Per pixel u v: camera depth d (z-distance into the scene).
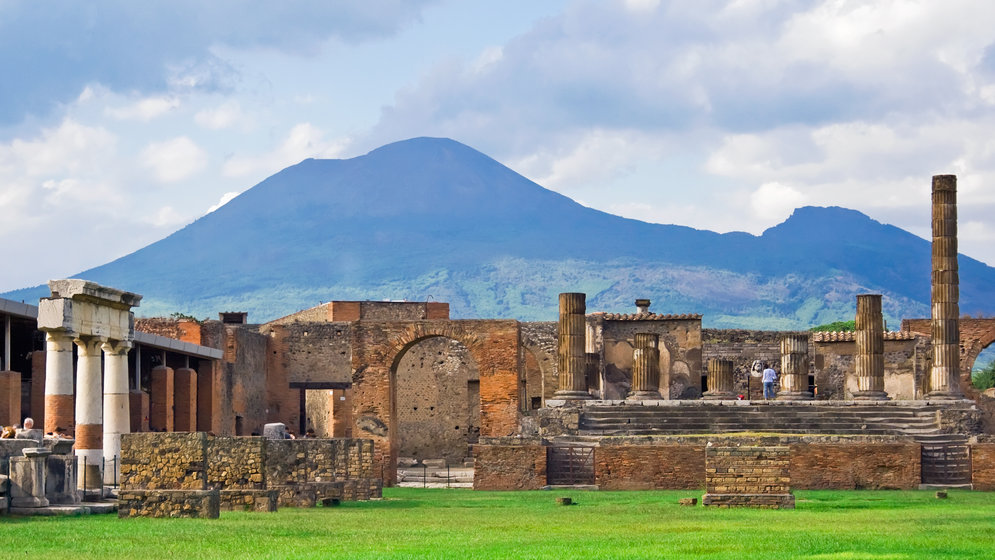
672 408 118.06
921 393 157.12
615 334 153.12
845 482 99.38
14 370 104.94
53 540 49.31
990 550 48.25
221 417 138.12
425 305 170.12
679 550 47.56
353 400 115.19
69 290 74.19
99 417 76.50
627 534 55.12
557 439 110.81
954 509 75.56
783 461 73.50
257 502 67.56
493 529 57.72
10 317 96.81
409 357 155.88
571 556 45.34
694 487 99.69
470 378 155.62
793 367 135.50
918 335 158.38
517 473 102.06
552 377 158.00
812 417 116.62
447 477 122.25
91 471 74.31
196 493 60.75
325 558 44.31
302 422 177.75
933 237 128.38
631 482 100.12
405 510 72.62
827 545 49.34
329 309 168.75
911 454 99.69
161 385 122.88
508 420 114.25
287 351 158.25
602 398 150.00
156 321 139.62
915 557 45.62
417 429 154.88
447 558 44.53
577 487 101.44
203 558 44.31
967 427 114.00
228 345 144.50
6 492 59.41
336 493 78.94
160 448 63.22
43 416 99.81
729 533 55.25
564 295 126.19
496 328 115.19
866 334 129.62
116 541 49.22
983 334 158.50
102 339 77.81
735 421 116.31
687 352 152.00
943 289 127.06
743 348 166.12
